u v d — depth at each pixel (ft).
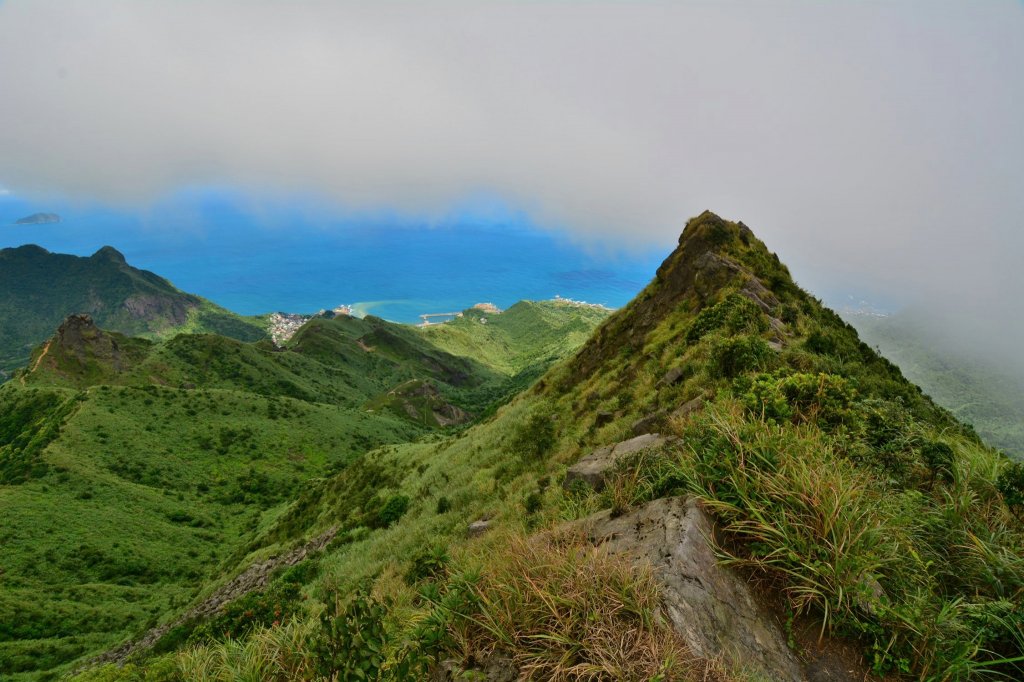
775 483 12.57
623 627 9.44
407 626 13.10
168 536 325.01
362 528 82.43
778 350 49.78
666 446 20.83
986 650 9.82
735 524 12.24
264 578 97.66
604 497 19.79
